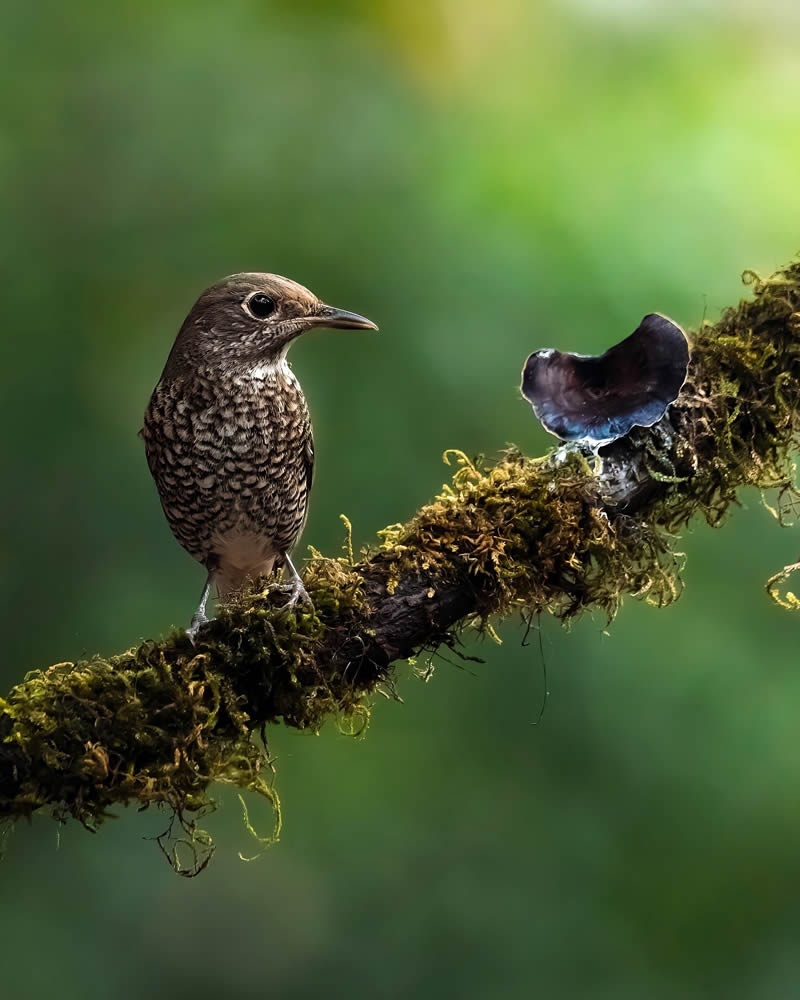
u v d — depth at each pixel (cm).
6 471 1191
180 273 1255
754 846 1145
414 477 1162
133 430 1222
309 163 1285
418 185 1273
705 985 1127
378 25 1330
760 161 1256
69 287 1244
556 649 1197
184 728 582
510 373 1170
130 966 1188
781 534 1197
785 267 667
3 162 1286
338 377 1182
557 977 1134
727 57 1323
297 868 1233
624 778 1164
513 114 1309
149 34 1348
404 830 1211
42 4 1340
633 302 1171
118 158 1298
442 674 1217
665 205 1227
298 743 1255
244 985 1188
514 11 1341
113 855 1235
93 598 1176
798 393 653
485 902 1163
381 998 1162
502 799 1191
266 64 1327
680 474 643
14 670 1159
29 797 567
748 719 1159
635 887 1152
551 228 1209
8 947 1158
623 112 1298
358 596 614
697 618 1191
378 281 1213
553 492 624
